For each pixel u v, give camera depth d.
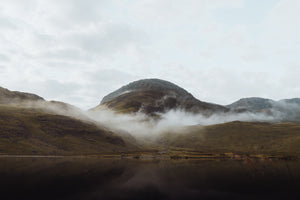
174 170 98.62
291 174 87.38
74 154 196.12
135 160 168.00
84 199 44.91
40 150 183.25
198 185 63.50
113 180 68.56
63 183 59.53
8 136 186.88
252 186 62.53
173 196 50.56
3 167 84.75
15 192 47.50
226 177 78.62
